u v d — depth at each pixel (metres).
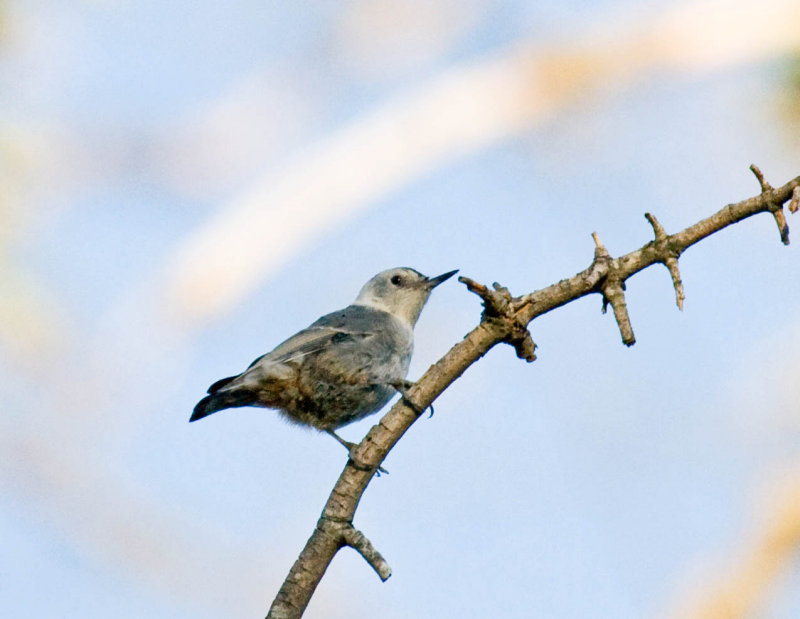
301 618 6.10
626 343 6.22
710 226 6.26
